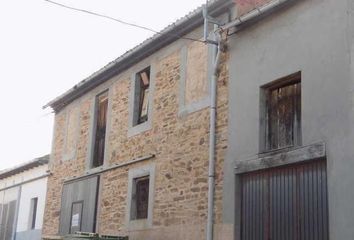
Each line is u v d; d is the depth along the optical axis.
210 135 9.98
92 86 15.08
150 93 12.30
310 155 8.01
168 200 10.87
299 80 8.78
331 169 7.66
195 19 10.97
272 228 8.65
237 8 10.16
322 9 8.32
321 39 8.23
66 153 15.95
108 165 13.43
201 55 10.85
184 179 10.54
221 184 9.59
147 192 11.92
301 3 8.73
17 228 19.70
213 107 10.08
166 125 11.47
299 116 8.70
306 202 8.13
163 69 12.02
